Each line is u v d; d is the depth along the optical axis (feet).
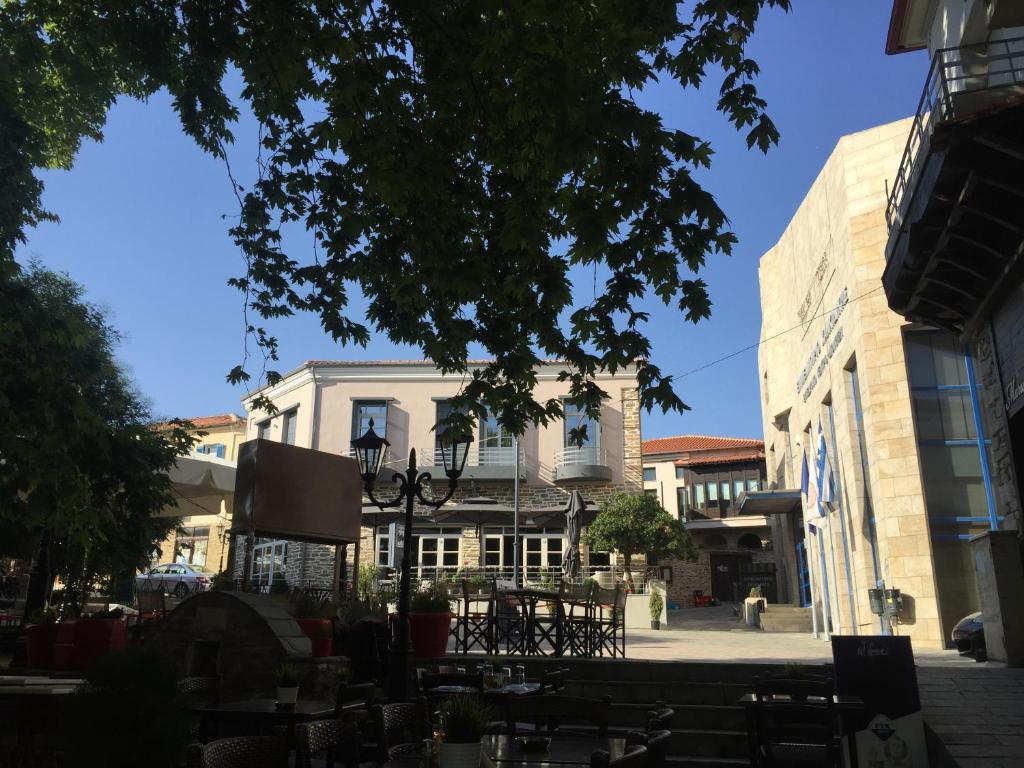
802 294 76.48
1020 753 21.89
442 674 23.52
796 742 22.09
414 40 22.21
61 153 33.60
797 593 89.20
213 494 43.39
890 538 51.47
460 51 20.56
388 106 22.63
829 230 64.28
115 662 13.80
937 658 39.60
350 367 99.81
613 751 15.97
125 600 59.16
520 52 18.28
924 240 35.47
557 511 79.92
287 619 26.30
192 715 14.40
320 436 98.27
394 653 25.54
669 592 135.54
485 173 25.90
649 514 88.22
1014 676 29.01
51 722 18.72
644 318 24.38
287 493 33.81
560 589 39.01
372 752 18.38
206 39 23.35
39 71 29.37
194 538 132.46
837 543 63.57
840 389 61.46
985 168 29.25
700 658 37.47
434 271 24.95
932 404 53.11
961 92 30.63
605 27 19.40
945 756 22.29
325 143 25.44
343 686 18.57
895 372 53.57
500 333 27.43
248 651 24.93
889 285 41.37
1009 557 33.37
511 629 37.14
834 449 66.08
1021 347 34.14
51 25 28.89
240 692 24.56
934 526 51.11
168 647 25.73
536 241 22.11
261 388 30.25
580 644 35.88
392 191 22.18
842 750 23.79
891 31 46.80
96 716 13.26
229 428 146.20
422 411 97.86
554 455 95.20
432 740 12.88
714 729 28.27
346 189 27.48
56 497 26.58
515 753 15.98
